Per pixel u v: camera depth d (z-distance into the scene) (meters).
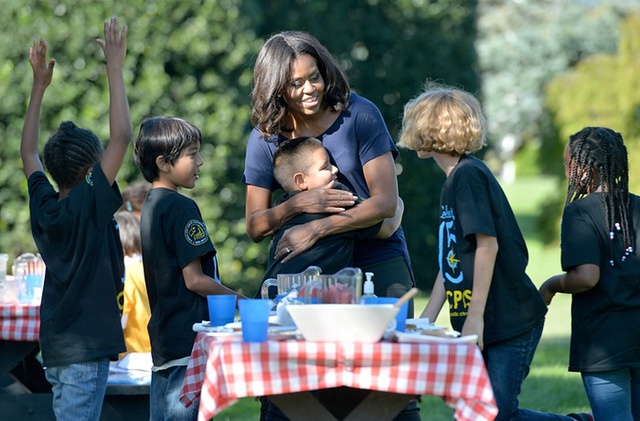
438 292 12.45
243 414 18.20
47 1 28.52
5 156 28.30
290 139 12.18
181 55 31.06
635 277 11.32
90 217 11.32
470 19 43.84
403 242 12.55
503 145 124.31
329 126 12.05
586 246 11.29
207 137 31.34
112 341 11.37
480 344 10.70
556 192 53.91
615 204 11.45
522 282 11.16
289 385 8.48
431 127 11.38
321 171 11.77
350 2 42.19
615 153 11.48
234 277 31.86
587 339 11.41
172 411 11.74
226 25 31.61
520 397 18.48
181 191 30.94
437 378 8.48
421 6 42.75
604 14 106.06
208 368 8.55
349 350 8.44
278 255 11.68
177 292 11.88
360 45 42.69
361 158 11.98
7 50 27.98
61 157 11.85
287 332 9.17
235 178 32.28
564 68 106.31
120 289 11.85
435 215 41.97
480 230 10.80
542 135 53.38
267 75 11.56
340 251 11.55
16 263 15.18
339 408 10.24
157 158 12.20
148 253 12.07
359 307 8.50
